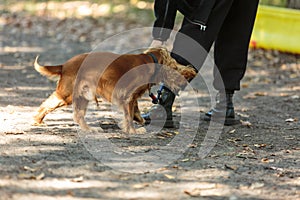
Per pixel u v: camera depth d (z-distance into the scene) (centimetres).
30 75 1041
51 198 459
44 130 664
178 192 493
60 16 1970
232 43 730
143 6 2255
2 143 602
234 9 718
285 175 554
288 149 648
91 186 493
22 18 1898
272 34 1373
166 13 682
